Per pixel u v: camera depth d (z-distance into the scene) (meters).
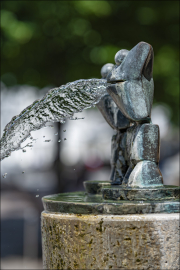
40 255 7.25
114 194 2.26
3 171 15.68
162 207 2.12
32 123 2.45
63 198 2.49
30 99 9.05
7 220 9.98
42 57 7.29
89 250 2.13
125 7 6.98
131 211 2.11
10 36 6.78
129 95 2.34
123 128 2.74
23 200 11.95
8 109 9.91
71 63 7.35
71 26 6.88
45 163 15.76
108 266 2.10
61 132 8.19
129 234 2.07
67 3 6.65
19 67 7.44
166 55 7.39
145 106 2.34
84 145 15.00
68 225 2.19
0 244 7.91
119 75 2.37
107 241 2.10
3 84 7.79
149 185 2.27
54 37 6.97
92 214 2.15
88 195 2.75
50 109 2.43
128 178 2.45
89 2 6.66
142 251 2.06
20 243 7.95
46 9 6.75
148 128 2.33
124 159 2.75
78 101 2.43
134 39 7.22
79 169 11.41
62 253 2.21
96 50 7.14
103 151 15.29
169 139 14.47
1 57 7.24
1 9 6.83
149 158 2.32
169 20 7.16
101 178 15.20
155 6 7.02
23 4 6.80
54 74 7.52
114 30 7.16
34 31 6.80
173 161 14.15
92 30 7.07
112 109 2.82
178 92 7.66
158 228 2.07
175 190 2.24
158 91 7.75
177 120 8.20
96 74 7.41
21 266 6.43
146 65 2.37
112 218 2.09
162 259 2.07
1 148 2.49
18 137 2.47
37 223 8.48
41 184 15.00
